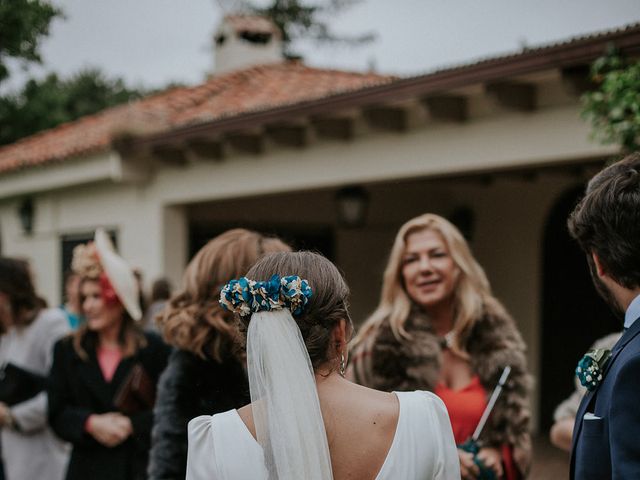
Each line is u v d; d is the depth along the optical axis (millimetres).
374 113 4863
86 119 11531
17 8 6031
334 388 1479
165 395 2283
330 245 8375
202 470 1441
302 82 8445
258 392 1432
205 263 2289
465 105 4617
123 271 3145
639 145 3217
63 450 3906
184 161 6898
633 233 1478
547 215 7191
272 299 1450
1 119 20078
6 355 3869
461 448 2447
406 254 2766
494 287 7672
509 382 2617
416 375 2582
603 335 7461
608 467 1425
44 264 9555
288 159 5930
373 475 1390
